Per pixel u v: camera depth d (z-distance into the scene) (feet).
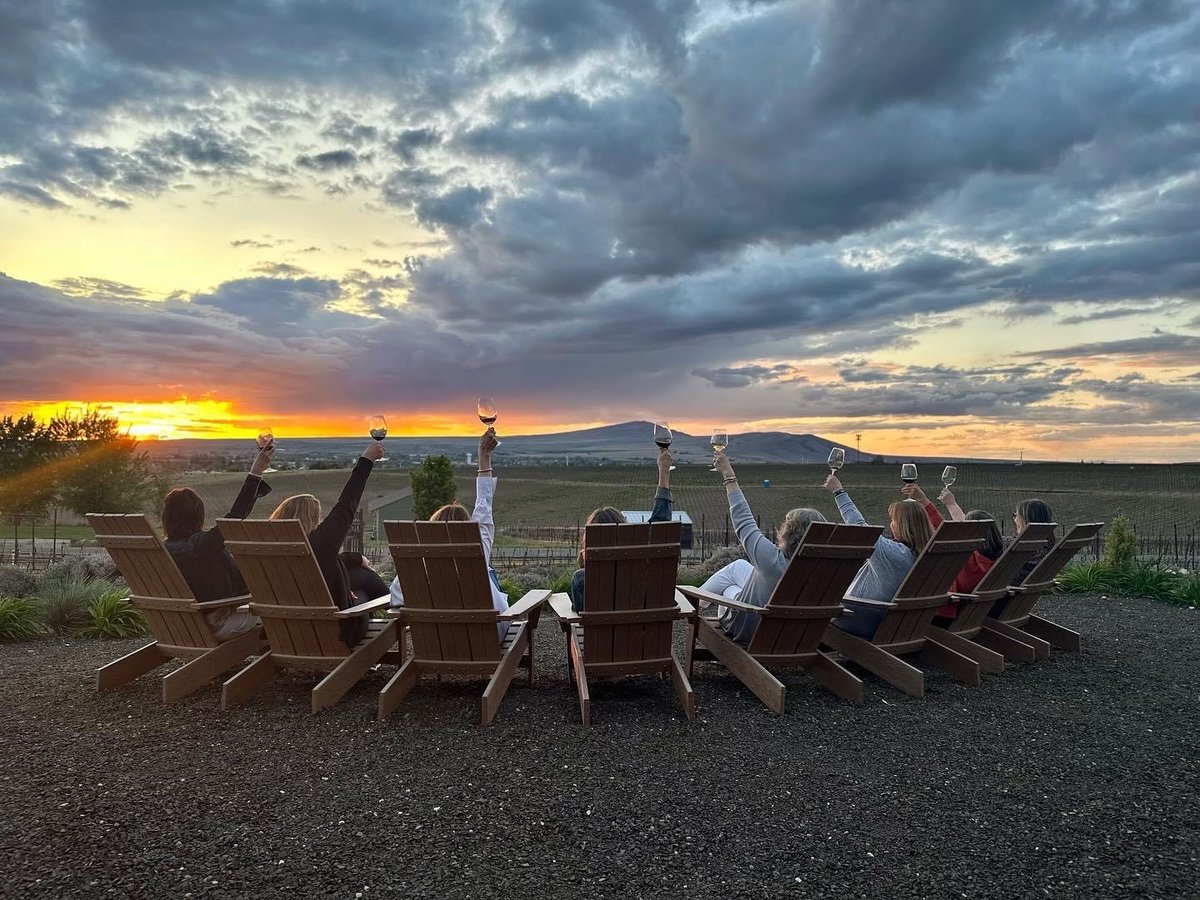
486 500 16.80
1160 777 12.08
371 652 16.07
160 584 15.87
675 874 9.04
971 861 9.44
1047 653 19.57
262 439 16.92
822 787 11.51
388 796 10.96
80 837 9.67
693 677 17.61
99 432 137.59
